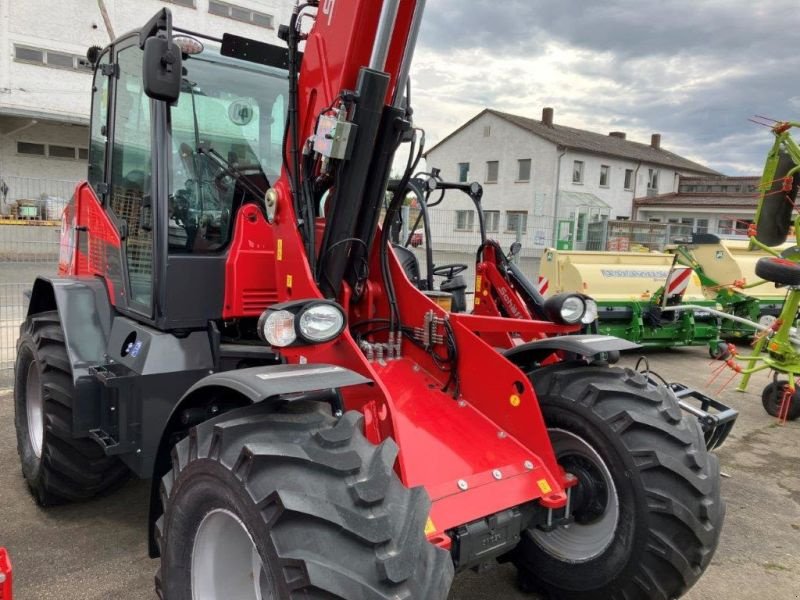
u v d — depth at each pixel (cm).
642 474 237
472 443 251
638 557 236
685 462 236
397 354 296
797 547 341
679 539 232
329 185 257
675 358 845
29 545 310
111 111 334
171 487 206
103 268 347
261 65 315
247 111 312
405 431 242
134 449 279
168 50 237
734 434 529
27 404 370
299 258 254
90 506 356
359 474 172
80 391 305
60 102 2003
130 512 349
